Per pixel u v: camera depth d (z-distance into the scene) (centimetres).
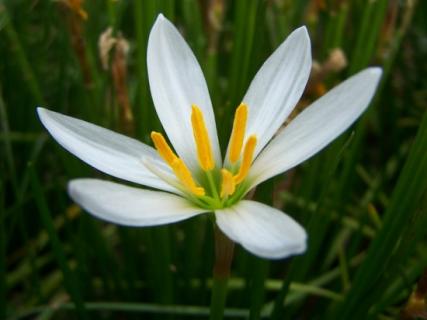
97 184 13
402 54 26
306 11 28
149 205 13
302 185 23
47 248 25
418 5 27
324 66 21
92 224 21
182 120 15
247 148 13
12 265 25
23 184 22
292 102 15
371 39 21
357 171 26
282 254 12
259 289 17
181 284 22
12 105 25
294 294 21
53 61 26
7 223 24
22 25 24
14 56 24
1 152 24
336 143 20
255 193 17
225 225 13
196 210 14
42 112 14
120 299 22
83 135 14
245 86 19
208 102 15
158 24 15
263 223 13
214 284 14
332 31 23
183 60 15
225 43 29
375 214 22
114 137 14
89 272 23
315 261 24
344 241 26
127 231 21
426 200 16
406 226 18
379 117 27
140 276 23
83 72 20
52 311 21
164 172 14
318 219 18
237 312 20
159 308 20
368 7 20
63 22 22
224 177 13
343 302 18
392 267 17
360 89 13
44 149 25
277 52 15
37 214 25
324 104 14
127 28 29
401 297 20
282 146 14
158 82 15
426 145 16
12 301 24
